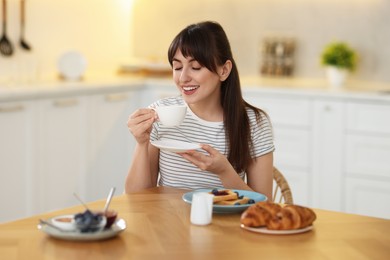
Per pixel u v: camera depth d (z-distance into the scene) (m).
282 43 4.84
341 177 4.11
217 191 1.97
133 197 2.07
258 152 2.36
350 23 4.64
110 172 4.50
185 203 2.00
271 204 1.75
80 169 4.23
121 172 4.61
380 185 4.01
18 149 3.76
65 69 4.56
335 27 4.70
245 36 4.99
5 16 4.27
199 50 2.17
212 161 2.09
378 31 4.56
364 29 4.60
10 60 4.34
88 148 4.27
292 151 4.25
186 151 2.04
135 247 1.58
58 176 4.06
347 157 4.09
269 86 4.29
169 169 2.33
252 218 1.71
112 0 5.14
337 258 1.54
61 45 4.71
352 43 4.64
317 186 4.19
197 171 2.30
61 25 4.70
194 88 2.22
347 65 4.45
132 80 4.58
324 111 4.12
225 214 1.88
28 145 3.82
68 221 1.69
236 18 5.00
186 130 2.35
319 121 4.14
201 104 2.34
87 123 4.23
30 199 3.87
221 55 2.23
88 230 1.62
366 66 4.61
